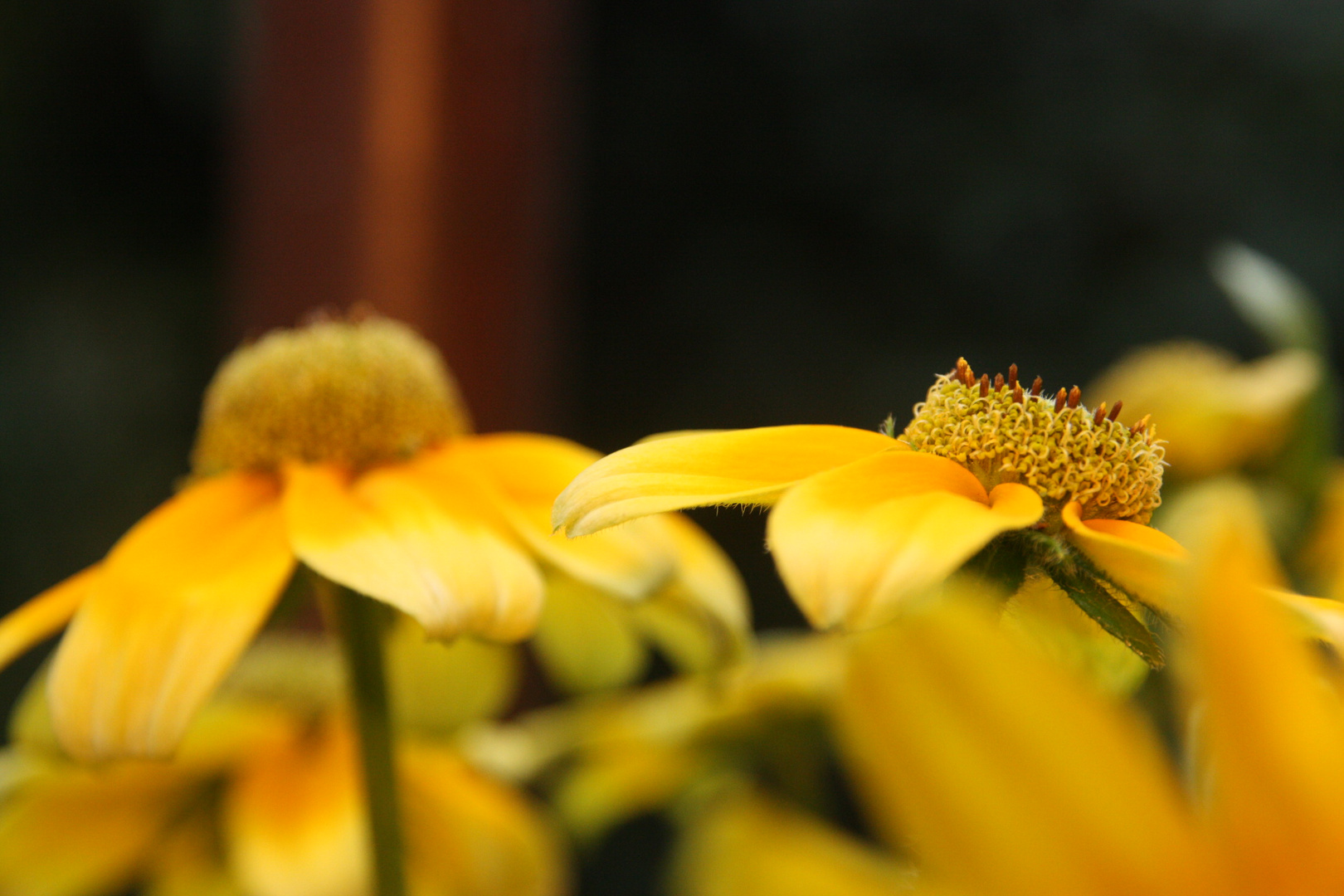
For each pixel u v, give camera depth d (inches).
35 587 41.2
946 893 5.3
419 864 14.1
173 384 44.4
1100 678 10.0
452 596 10.8
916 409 10.5
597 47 54.8
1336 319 47.0
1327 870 5.4
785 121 55.0
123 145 45.1
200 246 45.7
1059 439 10.4
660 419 54.6
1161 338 49.1
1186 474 14.6
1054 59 53.0
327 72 20.1
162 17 43.4
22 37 42.8
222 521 11.6
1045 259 51.5
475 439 12.4
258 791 14.1
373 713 11.3
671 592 12.0
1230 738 5.6
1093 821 5.4
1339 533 14.5
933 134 53.2
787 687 14.5
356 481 11.8
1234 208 50.3
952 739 5.4
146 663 10.9
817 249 54.8
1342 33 51.1
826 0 54.1
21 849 14.2
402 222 20.0
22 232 43.8
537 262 21.6
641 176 55.2
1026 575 10.0
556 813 15.6
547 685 19.7
